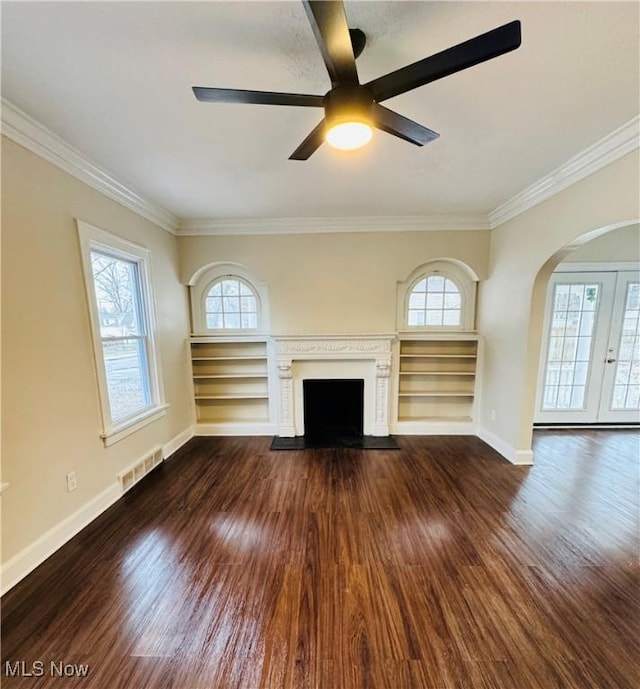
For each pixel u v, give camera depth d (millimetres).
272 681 1373
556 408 4512
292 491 2893
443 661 1448
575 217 2641
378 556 2082
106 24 1318
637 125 2057
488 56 1164
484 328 4078
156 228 3527
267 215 3811
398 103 1864
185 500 2758
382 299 4102
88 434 2482
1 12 1241
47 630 1599
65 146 2211
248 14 1293
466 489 2900
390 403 4238
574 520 2447
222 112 1913
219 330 4348
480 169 2686
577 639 1543
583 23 1337
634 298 4359
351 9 1275
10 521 1876
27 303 2002
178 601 1762
